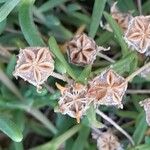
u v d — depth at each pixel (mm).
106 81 120
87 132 142
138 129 139
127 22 139
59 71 121
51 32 148
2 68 141
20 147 140
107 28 139
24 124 143
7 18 144
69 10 149
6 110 140
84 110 120
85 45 128
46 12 149
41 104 140
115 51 148
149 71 135
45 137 154
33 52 116
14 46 144
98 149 144
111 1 148
